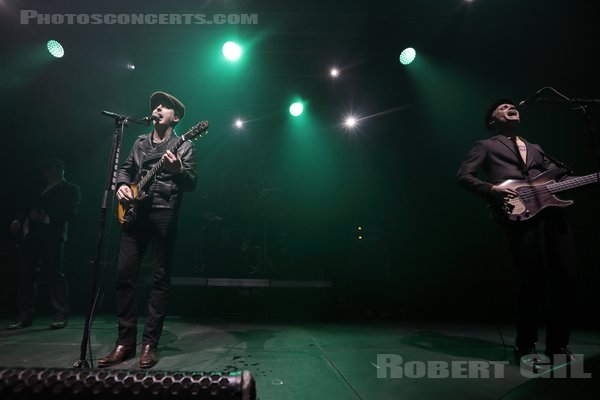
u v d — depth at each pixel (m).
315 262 6.62
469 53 5.39
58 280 3.48
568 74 4.79
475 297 5.74
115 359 2.05
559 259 2.04
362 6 4.92
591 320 4.17
